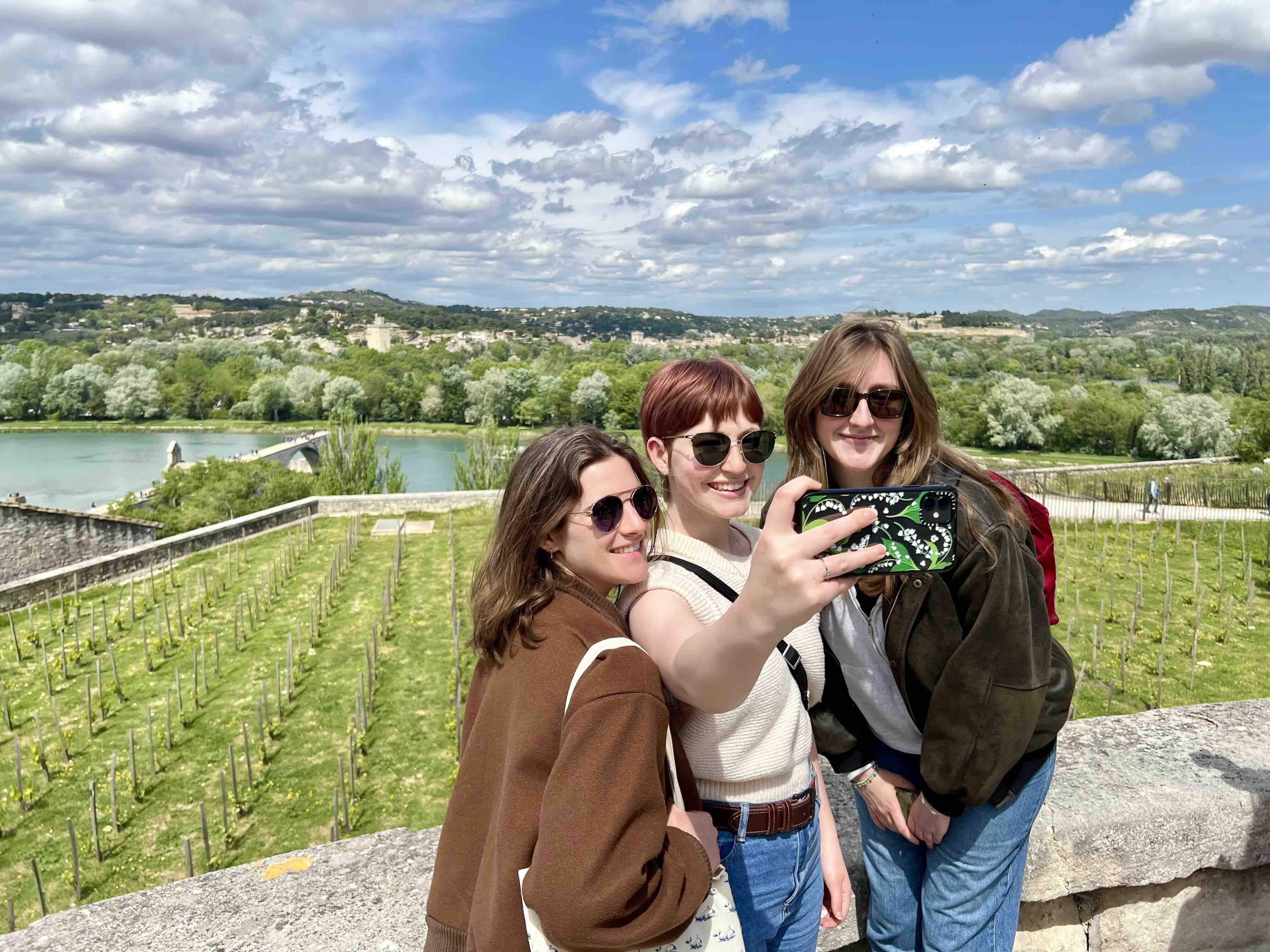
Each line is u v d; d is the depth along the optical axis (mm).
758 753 1648
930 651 1725
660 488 1832
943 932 2029
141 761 15805
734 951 1408
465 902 1507
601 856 1199
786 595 1134
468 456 46156
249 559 28891
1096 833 2539
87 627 23109
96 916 2531
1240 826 2654
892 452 1935
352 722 16422
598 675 1322
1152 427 81125
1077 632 21172
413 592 25391
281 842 13391
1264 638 20625
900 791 2045
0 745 16578
